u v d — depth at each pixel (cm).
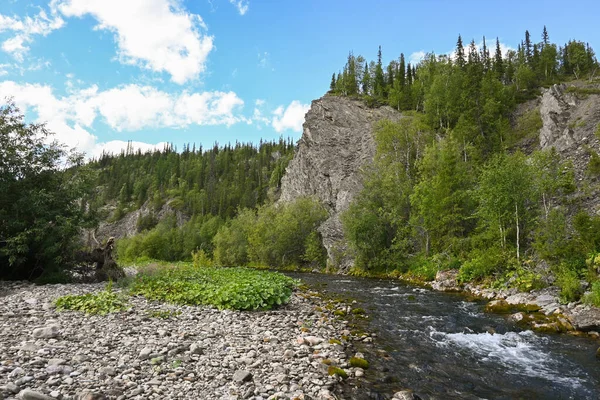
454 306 1970
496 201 2612
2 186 2194
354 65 10288
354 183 5978
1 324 1095
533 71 8600
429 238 3647
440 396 837
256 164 18512
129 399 655
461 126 5488
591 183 3020
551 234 2294
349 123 7588
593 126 3928
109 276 2367
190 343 1027
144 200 16475
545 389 891
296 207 6225
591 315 1484
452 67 7250
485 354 1152
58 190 2442
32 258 2328
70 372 746
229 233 7656
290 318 1466
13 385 643
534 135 5366
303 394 757
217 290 1716
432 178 3731
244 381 784
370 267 4209
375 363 1037
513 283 2216
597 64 9119
